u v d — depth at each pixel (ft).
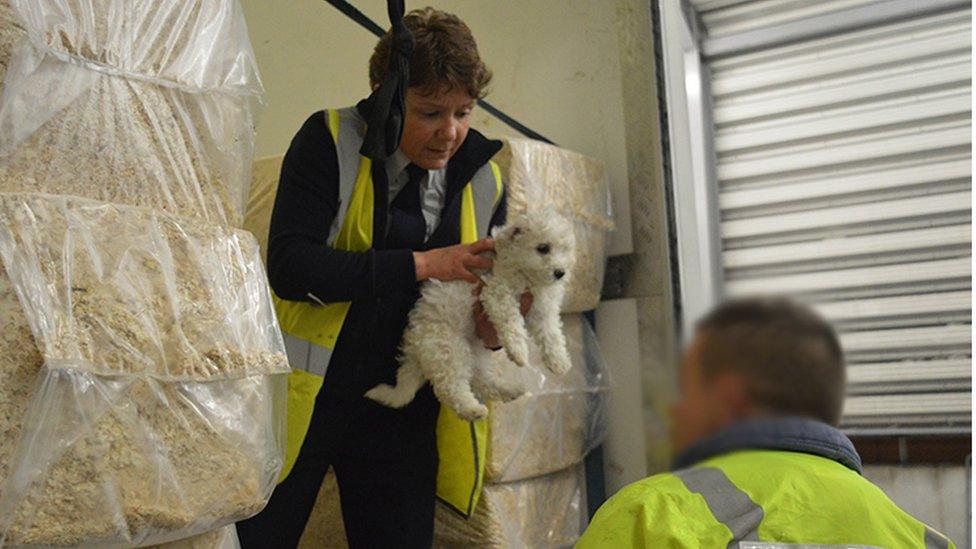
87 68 3.49
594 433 8.61
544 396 8.00
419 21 5.09
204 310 3.75
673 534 2.50
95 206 3.44
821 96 7.41
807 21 7.61
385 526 5.33
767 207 7.27
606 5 8.98
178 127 3.87
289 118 10.31
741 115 7.65
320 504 7.48
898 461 6.19
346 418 5.24
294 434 5.01
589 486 8.69
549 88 9.43
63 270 3.26
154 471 3.44
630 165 8.84
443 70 4.93
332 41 10.19
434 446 5.54
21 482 3.05
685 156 7.54
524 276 5.11
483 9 9.82
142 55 3.74
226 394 3.82
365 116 5.21
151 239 3.61
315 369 5.08
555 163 8.20
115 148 3.57
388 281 4.92
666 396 2.87
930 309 6.45
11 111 3.22
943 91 7.25
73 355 3.18
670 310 7.96
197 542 3.82
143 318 3.48
